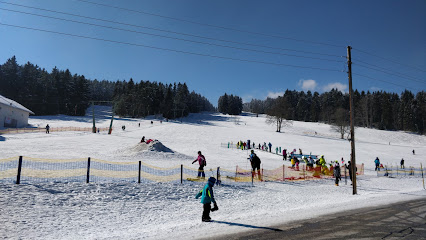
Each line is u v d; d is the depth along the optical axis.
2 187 9.43
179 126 72.62
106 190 10.96
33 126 60.41
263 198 12.72
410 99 124.75
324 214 9.41
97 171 15.20
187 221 8.38
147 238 6.43
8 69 96.12
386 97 124.44
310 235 6.70
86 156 22.55
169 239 6.34
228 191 13.62
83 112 105.50
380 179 24.00
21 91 94.56
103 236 6.50
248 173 19.86
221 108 179.12
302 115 150.62
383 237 6.54
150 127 72.25
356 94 147.38
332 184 19.64
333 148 51.78
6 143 27.27
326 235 6.71
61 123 72.50
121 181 12.81
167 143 42.69
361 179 23.22
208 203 8.28
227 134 61.78
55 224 7.22
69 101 103.31
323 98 153.00
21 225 6.83
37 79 102.56
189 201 11.29
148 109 126.31
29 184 10.23
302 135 72.81
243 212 9.76
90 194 10.29
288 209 10.44
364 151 51.00
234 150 40.41
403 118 116.00
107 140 39.38
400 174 29.06
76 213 8.36
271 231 7.09
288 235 6.69
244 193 13.55
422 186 21.52
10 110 52.47
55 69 129.38
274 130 84.94
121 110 111.75
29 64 108.12
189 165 21.88
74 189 10.48
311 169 24.16
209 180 8.50
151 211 9.45
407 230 7.23
